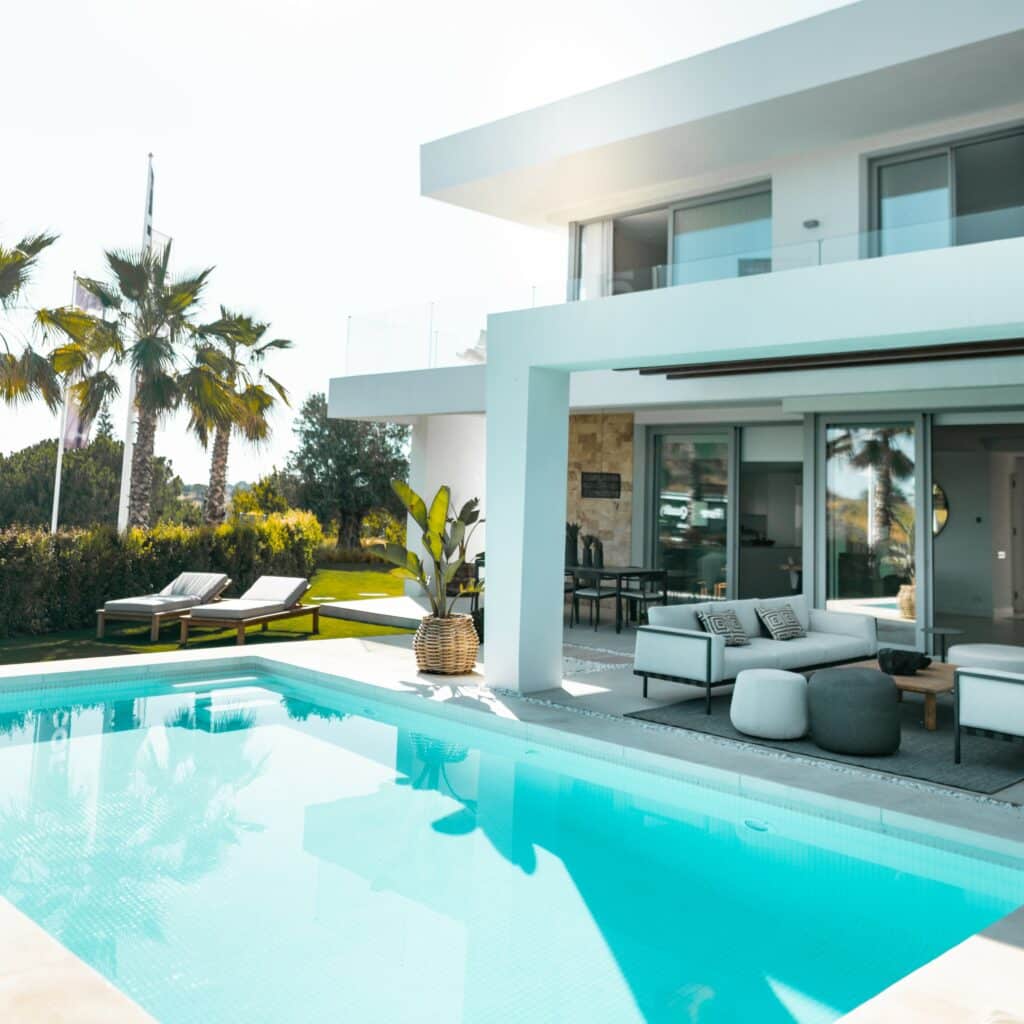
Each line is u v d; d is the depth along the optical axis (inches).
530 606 362.3
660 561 595.5
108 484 1296.8
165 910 178.9
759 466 551.5
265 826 228.4
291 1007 143.6
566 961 161.2
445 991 149.5
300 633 543.2
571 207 593.9
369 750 300.8
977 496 637.9
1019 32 351.3
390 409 623.8
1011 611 652.1
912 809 225.6
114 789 254.8
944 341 281.4
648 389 492.4
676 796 261.7
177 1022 138.6
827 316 285.1
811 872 205.8
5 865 199.5
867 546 470.0
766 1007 146.3
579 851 215.6
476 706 337.7
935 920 180.9
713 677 326.3
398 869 202.1
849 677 284.2
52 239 655.8
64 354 660.1
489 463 371.2
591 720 318.0
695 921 178.7
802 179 482.9
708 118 440.1
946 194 439.8
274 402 876.6
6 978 135.4
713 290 310.8
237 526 668.7
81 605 540.4
